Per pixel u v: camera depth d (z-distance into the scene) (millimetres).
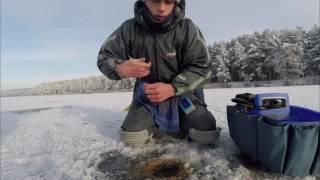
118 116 4242
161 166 1907
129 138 2225
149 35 2127
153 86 1897
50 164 2258
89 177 1832
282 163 1510
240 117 1761
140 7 2123
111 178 1794
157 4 1927
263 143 1543
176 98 2176
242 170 1739
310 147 1464
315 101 5859
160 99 1908
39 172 2160
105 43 2291
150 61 2172
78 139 2762
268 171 1702
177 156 2023
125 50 2232
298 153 1463
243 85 40406
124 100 10305
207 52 2104
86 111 5383
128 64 1951
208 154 1990
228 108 1978
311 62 38531
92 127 3320
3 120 5176
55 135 3084
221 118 3502
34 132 3574
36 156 2572
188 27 2117
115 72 2078
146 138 2266
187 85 2004
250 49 41531
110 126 3311
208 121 2111
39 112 6098
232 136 1935
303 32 40969
